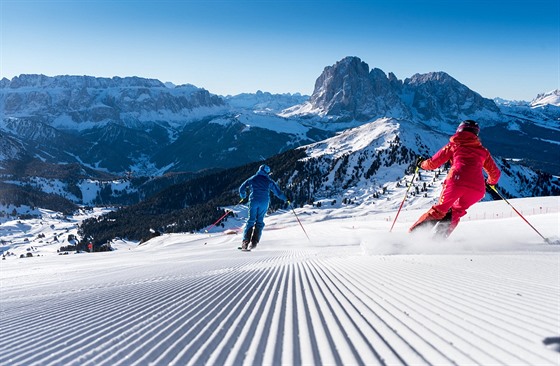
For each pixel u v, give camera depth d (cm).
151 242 7931
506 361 180
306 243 1833
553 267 446
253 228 1288
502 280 380
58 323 316
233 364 197
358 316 280
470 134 778
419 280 405
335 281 448
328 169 19275
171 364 202
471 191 747
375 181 17100
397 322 257
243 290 429
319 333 244
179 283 521
